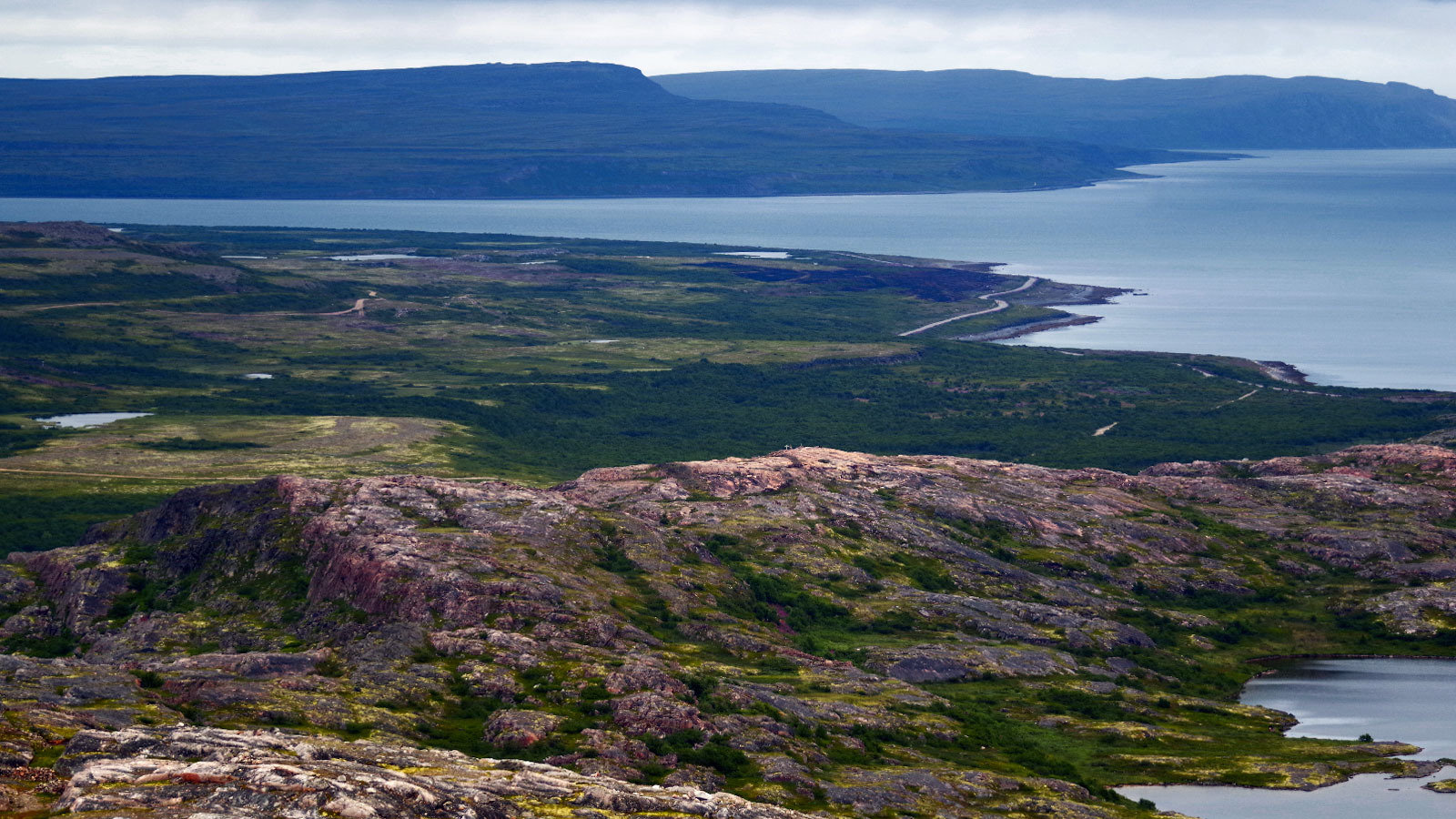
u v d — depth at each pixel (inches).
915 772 3986.2
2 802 2566.4
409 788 2691.9
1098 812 3841.0
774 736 4042.8
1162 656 5999.0
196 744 2960.1
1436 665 6053.2
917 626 5959.6
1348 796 4247.0
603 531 6186.0
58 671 3833.7
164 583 5625.0
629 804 2935.5
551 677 4340.6
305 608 5177.2
